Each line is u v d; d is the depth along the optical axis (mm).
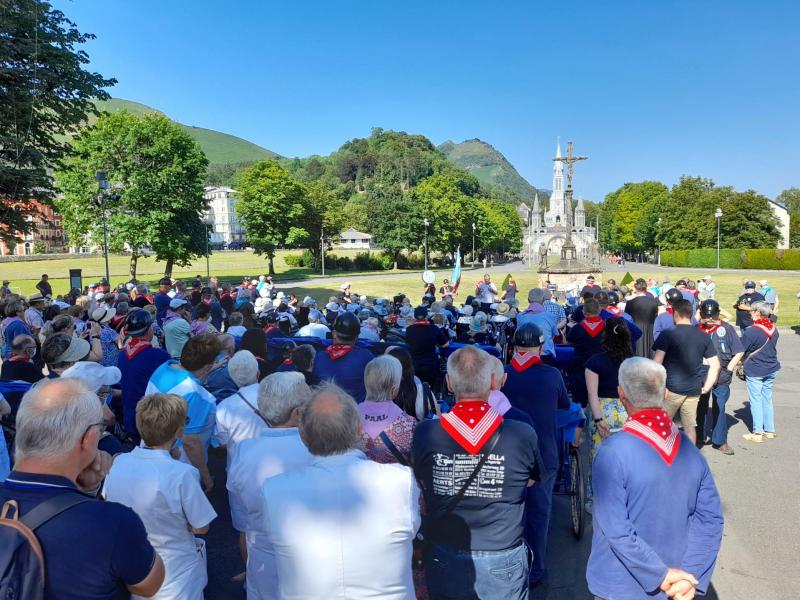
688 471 2873
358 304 15820
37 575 1947
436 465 3205
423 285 51031
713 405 8391
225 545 5652
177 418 3332
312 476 2588
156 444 3307
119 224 43562
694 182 92000
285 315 12164
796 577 5008
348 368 5590
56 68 18672
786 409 10578
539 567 4777
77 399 2256
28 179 17828
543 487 4715
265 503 2592
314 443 2633
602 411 5215
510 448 3154
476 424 3197
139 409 3314
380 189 159625
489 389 3275
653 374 2973
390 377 3779
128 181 44438
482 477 3141
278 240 63938
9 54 17484
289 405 3574
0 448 4355
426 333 8047
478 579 3154
